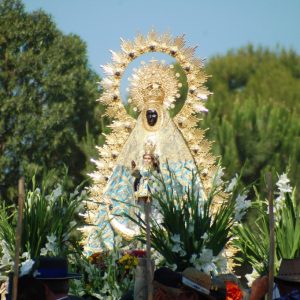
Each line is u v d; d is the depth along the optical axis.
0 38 70.94
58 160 68.69
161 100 36.69
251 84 106.12
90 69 74.44
